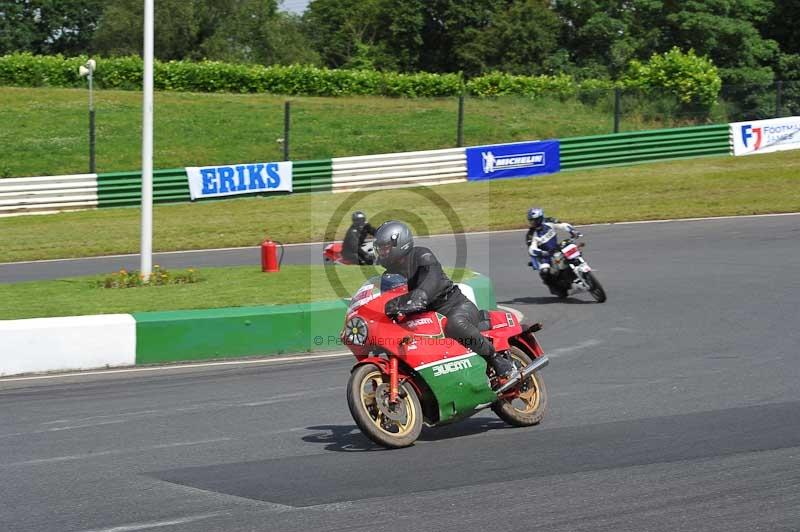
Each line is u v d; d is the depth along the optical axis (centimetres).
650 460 693
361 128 3762
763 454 700
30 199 2683
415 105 4131
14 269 2020
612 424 811
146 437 800
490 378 805
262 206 2734
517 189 2855
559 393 939
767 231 2141
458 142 3300
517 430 808
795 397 889
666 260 1841
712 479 643
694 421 810
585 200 2672
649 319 1328
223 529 565
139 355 1141
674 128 3275
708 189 2756
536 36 6097
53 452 757
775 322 1271
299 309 1215
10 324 1111
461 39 6488
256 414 876
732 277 1631
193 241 2316
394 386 746
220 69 4412
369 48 6744
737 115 3538
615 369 1042
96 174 2747
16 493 651
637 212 2489
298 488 644
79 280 1705
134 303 1376
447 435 801
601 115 3806
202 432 812
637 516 575
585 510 587
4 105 3947
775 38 5569
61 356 1108
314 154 3472
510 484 642
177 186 2792
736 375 991
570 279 1501
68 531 571
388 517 580
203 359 1162
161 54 6269
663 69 3969
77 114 3844
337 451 745
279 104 4141
